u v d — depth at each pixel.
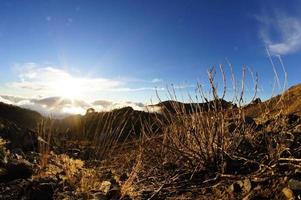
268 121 4.72
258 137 4.38
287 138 4.10
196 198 3.61
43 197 3.62
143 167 4.60
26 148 6.66
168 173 4.34
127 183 4.08
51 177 4.36
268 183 3.30
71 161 5.20
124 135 6.34
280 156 3.69
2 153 4.57
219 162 4.10
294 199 2.88
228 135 4.28
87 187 4.10
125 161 5.29
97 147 5.83
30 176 4.41
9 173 4.20
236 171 3.86
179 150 4.22
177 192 3.85
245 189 3.38
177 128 4.67
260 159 3.90
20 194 3.63
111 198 3.86
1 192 3.71
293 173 3.23
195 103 4.53
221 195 3.49
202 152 4.14
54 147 6.59
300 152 3.67
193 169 4.20
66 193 3.89
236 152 4.13
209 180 3.83
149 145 4.83
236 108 4.55
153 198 3.83
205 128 4.27
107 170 5.16
